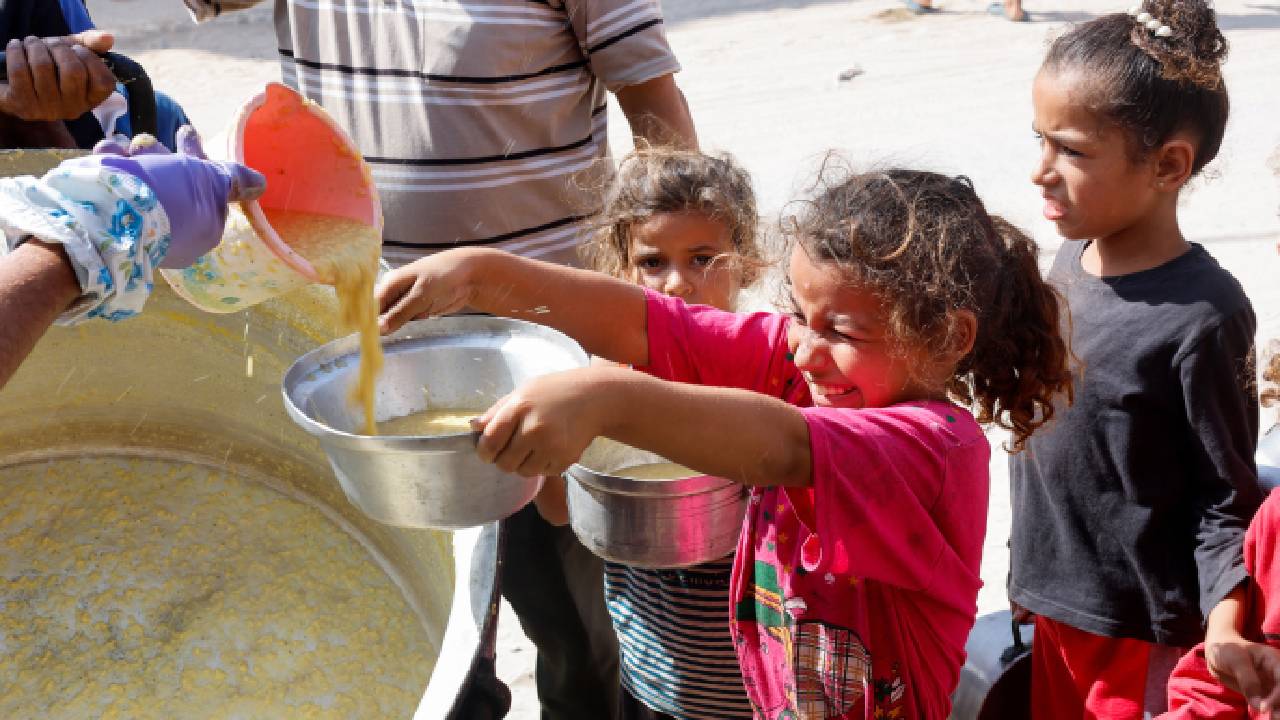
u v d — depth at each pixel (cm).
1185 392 211
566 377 133
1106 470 222
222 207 138
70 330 201
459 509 142
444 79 265
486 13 262
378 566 200
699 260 231
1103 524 224
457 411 173
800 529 167
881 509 146
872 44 995
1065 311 219
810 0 1136
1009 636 253
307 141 170
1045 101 226
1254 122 753
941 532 155
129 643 190
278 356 201
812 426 144
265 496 212
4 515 203
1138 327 217
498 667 326
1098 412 220
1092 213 223
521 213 279
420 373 171
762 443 140
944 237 154
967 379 173
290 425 206
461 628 142
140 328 203
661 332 190
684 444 137
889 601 163
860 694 166
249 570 201
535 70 271
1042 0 1108
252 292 155
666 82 286
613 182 247
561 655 257
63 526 204
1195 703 207
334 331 191
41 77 209
